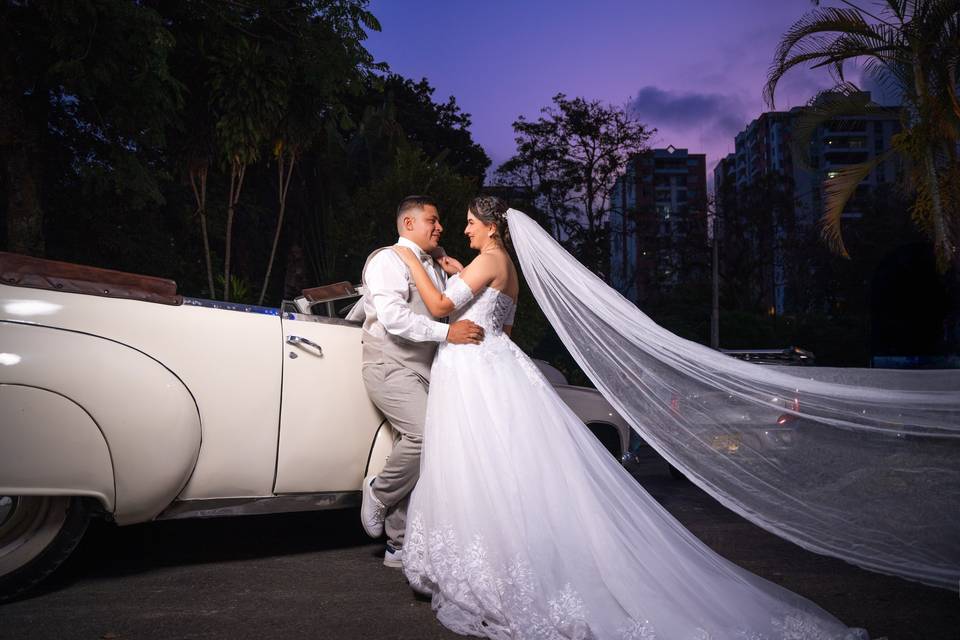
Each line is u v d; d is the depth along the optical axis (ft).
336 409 11.32
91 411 9.20
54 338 9.12
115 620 8.61
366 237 58.44
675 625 7.94
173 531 13.93
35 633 8.09
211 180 56.13
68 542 9.41
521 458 9.22
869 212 149.79
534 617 8.22
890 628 8.68
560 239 135.23
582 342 9.74
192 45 37.06
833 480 8.71
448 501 9.32
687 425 9.18
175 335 10.02
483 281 10.35
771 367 9.06
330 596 9.80
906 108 42.09
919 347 30.22
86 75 29.66
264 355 10.71
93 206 44.09
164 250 49.03
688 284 149.69
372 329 11.19
